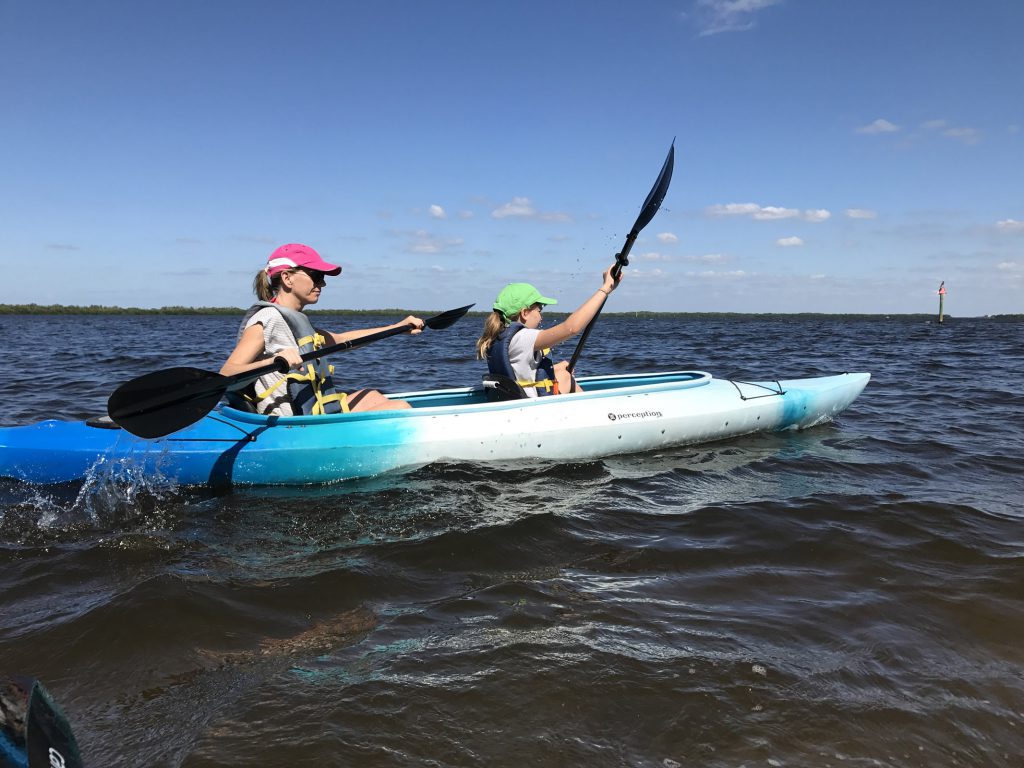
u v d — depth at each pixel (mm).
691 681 1703
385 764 1395
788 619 2047
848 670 1769
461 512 3057
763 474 3793
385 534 2787
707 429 4566
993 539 2732
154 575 2355
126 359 12500
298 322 3547
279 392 3723
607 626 1993
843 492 3406
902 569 2438
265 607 2121
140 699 1633
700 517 3004
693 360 13195
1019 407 6281
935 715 1589
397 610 2107
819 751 1465
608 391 4363
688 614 2078
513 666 1765
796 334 27656
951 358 13062
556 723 1540
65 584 2312
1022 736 1530
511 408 4004
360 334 4074
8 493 3344
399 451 3682
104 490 3377
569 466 3906
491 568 2443
